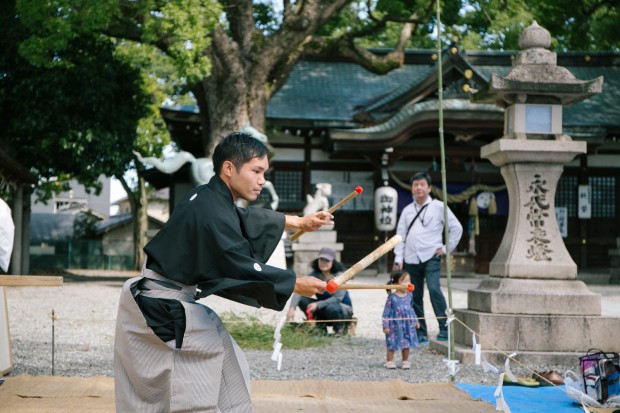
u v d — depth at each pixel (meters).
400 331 6.24
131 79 17.66
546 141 7.02
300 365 6.48
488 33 18.97
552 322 6.64
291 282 2.77
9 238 4.70
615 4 19.12
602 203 22.75
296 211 21.62
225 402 2.85
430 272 7.46
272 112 21.11
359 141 20.52
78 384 5.06
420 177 7.56
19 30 16.45
